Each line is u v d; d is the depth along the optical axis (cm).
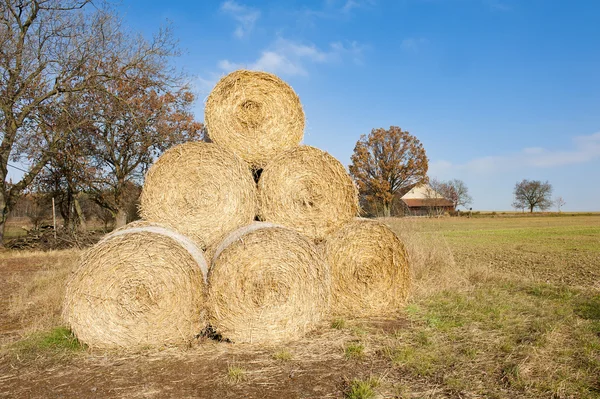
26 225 2686
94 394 363
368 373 402
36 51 1788
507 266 1039
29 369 417
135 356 452
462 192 5684
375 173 4675
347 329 540
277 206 598
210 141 646
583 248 1474
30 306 654
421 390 364
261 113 631
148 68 1966
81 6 1873
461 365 416
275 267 506
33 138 1781
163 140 2169
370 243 613
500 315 579
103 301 481
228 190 588
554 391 355
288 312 505
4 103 1677
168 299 485
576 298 669
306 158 607
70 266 1055
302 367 419
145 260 485
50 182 2167
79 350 467
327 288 530
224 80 625
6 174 1792
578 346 457
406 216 1073
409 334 512
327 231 610
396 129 4619
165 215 580
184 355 455
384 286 616
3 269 1107
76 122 1869
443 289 744
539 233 2342
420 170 4647
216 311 493
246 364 429
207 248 582
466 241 1836
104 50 1895
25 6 1800
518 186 7275
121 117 2061
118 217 2316
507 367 408
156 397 357
